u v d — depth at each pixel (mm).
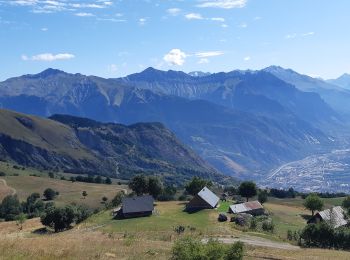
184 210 144250
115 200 170750
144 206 135125
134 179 172875
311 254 69812
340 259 64000
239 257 35969
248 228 113812
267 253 67625
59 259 37125
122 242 60156
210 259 34594
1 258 33656
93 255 41500
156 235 88875
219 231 102938
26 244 45406
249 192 176750
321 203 155625
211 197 153500
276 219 144125
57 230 121125
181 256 34594
